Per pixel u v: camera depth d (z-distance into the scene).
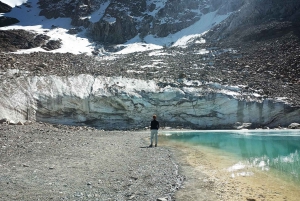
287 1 61.44
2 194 6.35
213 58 48.91
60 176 8.15
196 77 38.94
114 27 79.19
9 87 29.50
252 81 38.25
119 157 11.87
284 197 7.17
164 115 34.94
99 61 50.94
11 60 40.97
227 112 33.62
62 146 13.66
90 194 6.79
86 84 34.84
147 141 19.23
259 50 48.72
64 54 56.59
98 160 10.84
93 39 79.25
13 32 71.62
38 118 30.45
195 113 34.59
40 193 6.59
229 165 10.94
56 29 83.50
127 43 74.50
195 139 20.83
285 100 32.69
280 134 23.61
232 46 53.53
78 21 88.75
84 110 32.97
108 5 97.25
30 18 97.25
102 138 19.50
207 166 10.78
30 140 14.66
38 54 52.91
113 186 7.58
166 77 38.69
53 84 32.84
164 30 77.06
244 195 7.32
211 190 7.73
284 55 44.91
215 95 34.41
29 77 32.34
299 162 11.39
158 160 11.72
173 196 7.13
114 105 33.72
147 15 83.75
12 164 9.17
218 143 18.12
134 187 7.65
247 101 33.16
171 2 85.88
